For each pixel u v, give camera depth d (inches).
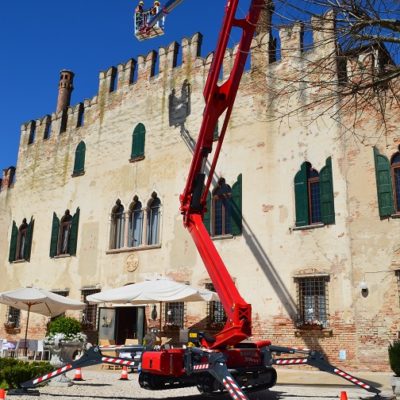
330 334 736.3
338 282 748.0
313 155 823.1
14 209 1314.0
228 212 908.0
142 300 741.9
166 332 904.9
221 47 539.2
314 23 386.9
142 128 1090.7
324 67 394.9
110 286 1030.4
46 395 477.7
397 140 746.8
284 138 864.3
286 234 818.8
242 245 861.8
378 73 381.7
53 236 1177.4
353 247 746.8
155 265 972.6
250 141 904.3
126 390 526.6
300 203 816.3
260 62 929.5
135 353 478.3
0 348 956.0
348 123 797.9
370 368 693.3
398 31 366.9
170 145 1028.5
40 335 1123.9
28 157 1338.6
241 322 448.1
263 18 487.8
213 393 490.0
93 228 1106.1
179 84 1058.7
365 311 715.4
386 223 727.1
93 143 1184.2
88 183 1155.9
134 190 1059.3
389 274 707.4
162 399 461.7
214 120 572.4
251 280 836.0
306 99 843.4
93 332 1027.3
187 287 737.0
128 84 1162.6
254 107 917.2
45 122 1331.2
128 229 1045.2
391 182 738.2
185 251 936.9
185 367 426.6
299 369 746.8
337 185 785.6
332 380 606.9
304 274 780.6
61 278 1125.7
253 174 884.6
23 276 1213.1
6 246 1294.3
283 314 788.6
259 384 480.4
